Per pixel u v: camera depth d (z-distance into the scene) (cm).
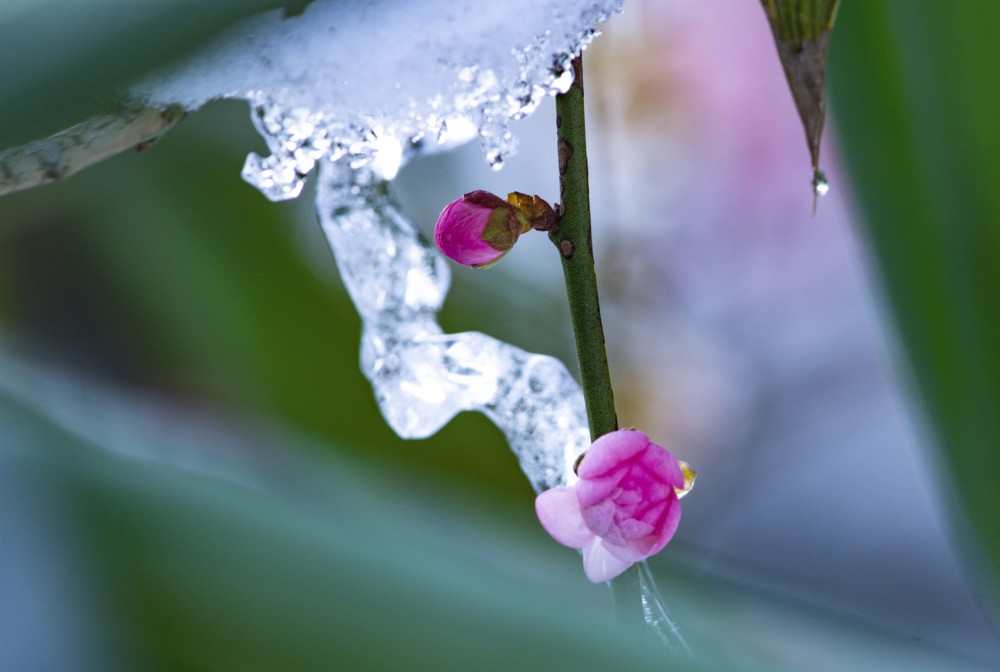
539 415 36
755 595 37
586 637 28
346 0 29
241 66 29
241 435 40
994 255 36
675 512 31
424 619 28
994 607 36
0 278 44
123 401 38
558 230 32
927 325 36
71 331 43
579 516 31
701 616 34
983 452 36
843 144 36
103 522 28
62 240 43
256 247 40
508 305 43
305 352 40
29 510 28
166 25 20
